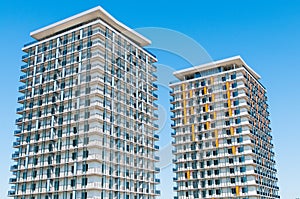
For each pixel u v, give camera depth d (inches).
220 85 4003.4
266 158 4062.5
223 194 3614.7
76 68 3100.4
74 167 2783.0
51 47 3351.4
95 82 2903.5
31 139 3157.0
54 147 2979.8
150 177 3245.6
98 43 3004.4
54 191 2819.9
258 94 4311.0
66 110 3014.3
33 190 2952.8
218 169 3727.9
